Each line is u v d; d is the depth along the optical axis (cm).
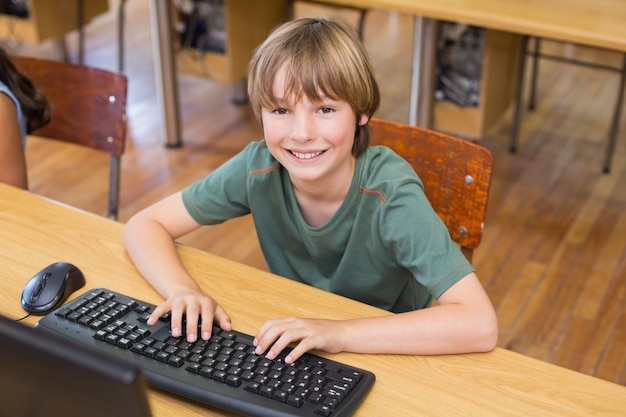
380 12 479
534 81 352
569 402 102
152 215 136
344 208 128
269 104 117
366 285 137
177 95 321
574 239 270
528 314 234
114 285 124
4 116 160
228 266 130
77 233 137
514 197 294
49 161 316
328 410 94
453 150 143
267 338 106
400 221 122
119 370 65
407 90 380
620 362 215
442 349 109
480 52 286
